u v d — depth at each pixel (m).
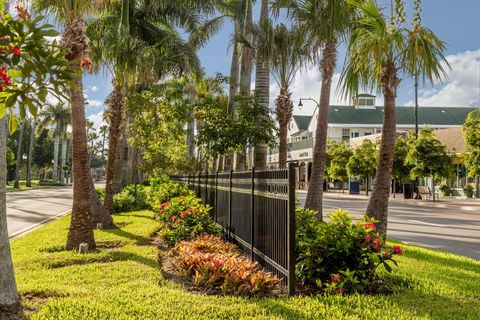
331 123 56.12
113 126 14.74
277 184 5.57
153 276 5.83
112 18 14.39
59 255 7.69
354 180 42.94
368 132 56.31
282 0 10.63
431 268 6.72
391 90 8.36
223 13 21.80
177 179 20.52
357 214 19.27
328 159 46.97
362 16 9.02
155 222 12.76
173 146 24.53
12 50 2.32
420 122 56.81
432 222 16.11
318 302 4.41
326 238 5.29
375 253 5.22
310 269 5.22
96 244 9.17
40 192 42.78
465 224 15.43
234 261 5.62
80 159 8.70
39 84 2.42
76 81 8.66
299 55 13.16
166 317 3.87
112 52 13.62
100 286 5.32
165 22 18.59
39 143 76.75
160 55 17.05
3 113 2.44
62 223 13.45
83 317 3.86
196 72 19.64
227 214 9.02
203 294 4.79
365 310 4.10
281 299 4.60
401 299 4.66
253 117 13.79
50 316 3.97
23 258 7.58
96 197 11.71
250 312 4.05
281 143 14.04
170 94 25.33
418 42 8.08
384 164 8.42
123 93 15.23
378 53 8.15
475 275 6.33
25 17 2.58
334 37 10.73
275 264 5.58
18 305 4.45
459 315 4.16
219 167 25.50
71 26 8.36
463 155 24.44
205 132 14.01
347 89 9.05
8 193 39.81
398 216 18.64
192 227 8.34
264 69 14.02
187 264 5.71
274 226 5.70
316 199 10.63
